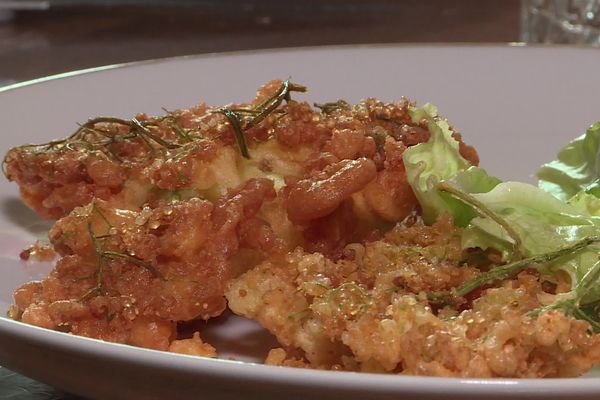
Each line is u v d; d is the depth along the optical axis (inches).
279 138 20.6
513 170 25.0
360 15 45.9
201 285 19.3
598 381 15.9
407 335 17.5
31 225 22.1
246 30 44.0
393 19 44.9
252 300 18.8
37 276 21.0
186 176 20.1
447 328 17.5
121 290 19.3
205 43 41.9
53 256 21.3
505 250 19.7
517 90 25.7
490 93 25.8
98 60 39.2
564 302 18.2
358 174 19.8
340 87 26.0
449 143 20.9
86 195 20.9
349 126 20.8
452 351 17.2
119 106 24.8
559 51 26.0
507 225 19.5
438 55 26.2
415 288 19.0
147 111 25.0
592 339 17.5
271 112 20.8
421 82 26.0
